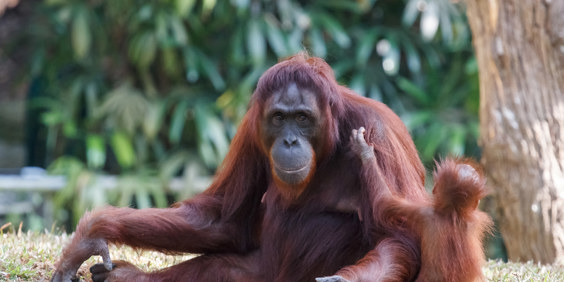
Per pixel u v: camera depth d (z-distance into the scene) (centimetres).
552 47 1859
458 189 1050
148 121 3169
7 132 4403
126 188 3086
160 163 3331
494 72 1917
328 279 1021
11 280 1281
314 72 1190
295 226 1245
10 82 4556
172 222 1288
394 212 1117
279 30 3234
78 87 3388
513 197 1892
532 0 1862
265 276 1273
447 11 3198
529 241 1889
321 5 3366
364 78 3241
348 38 3231
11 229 1803
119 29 3503
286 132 1170
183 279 1282
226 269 1299
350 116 1259
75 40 3241
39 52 3647
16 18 4497
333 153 1237
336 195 1246
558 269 1609
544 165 1858
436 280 1066
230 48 3388
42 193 3169
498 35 1903
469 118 3225
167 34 3341
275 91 1180
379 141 1221
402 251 1109
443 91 3281
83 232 1214
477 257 1091
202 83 3544
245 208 1334
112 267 1255
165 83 3559
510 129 1886
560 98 1870
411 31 3484
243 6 3097
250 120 1280
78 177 3038
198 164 3256
